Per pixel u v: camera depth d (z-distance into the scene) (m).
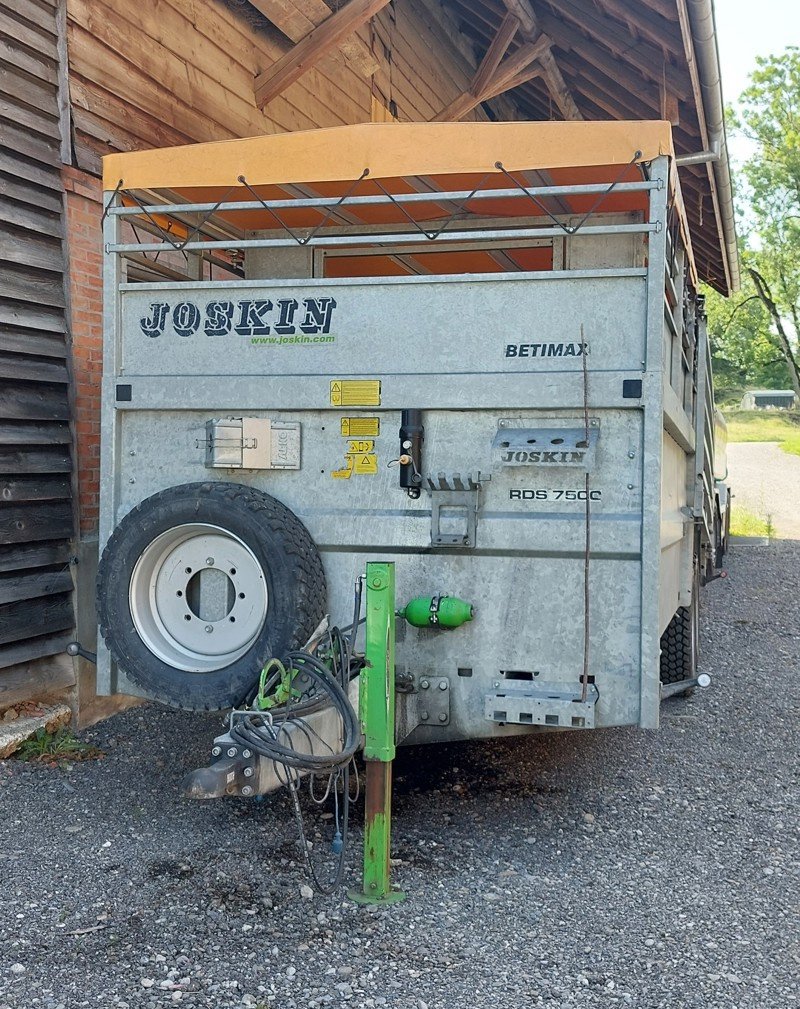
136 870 4.03
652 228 4.06
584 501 4.16
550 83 10.40
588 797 5.09
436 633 4.31
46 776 5.18
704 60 7.66
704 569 9.58
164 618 4.48
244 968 3.27
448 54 12.52
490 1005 3.08
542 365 4.20
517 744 5.93
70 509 6.02
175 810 4.75
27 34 5.71
